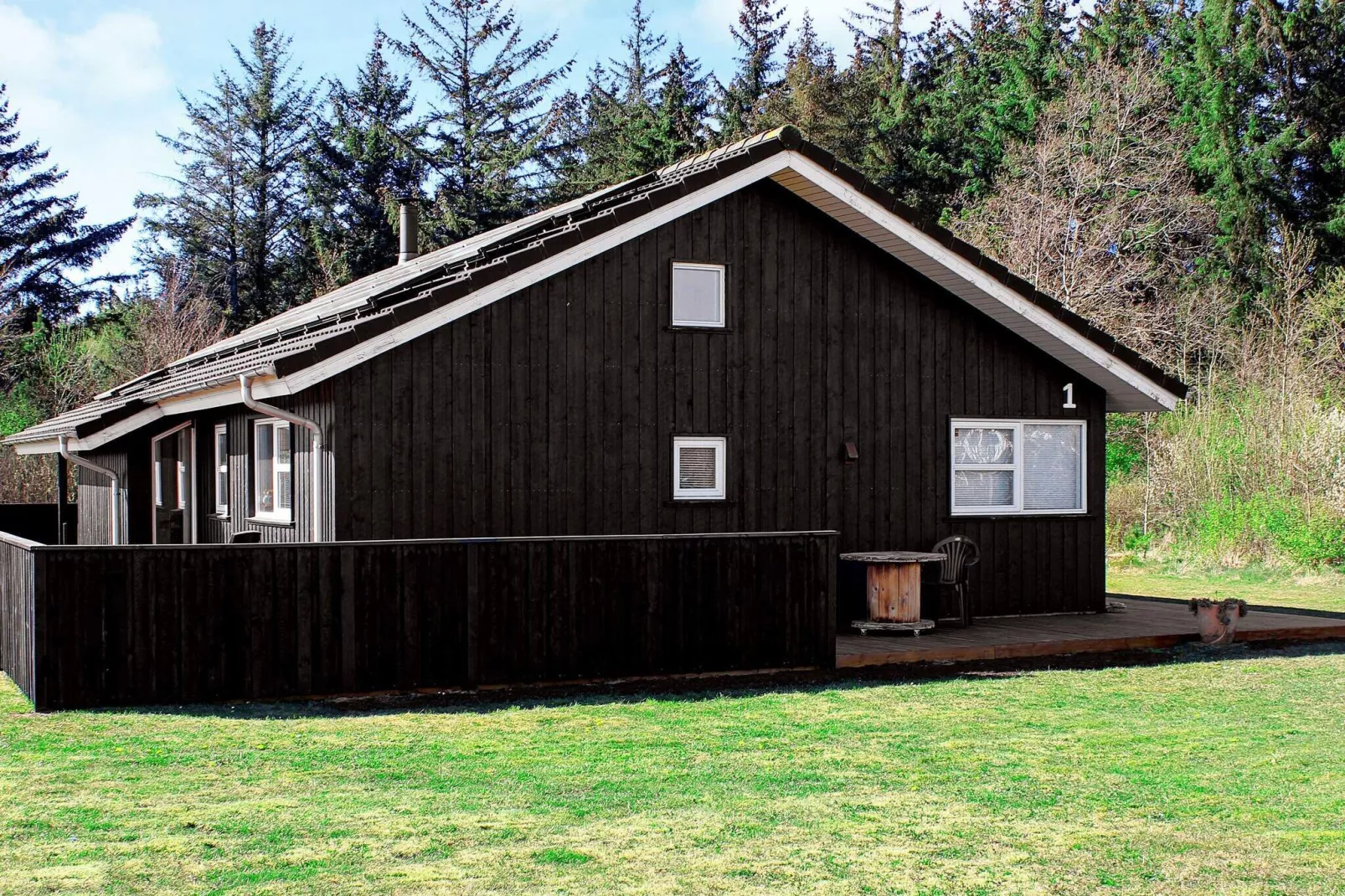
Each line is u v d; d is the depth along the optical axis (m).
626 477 14.30
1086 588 16.91
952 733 9.38
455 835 6.59
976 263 15.45
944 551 15.82
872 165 45.78
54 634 10.01
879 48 55.66
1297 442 24.73
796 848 6.44
